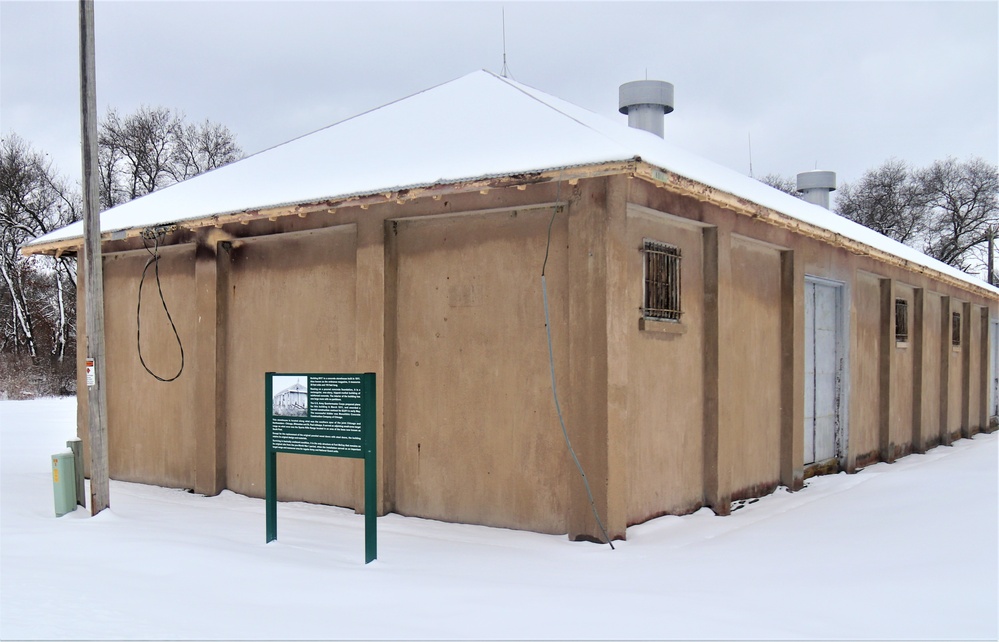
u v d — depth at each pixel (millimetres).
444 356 8680
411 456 8844
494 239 8430
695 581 6227
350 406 6895
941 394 17922
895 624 5113
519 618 5223
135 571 6363
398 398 8961
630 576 6379
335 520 8750
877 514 8555
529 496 8102
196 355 10602
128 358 11586
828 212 19109
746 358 10242
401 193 8086
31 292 42812
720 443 9227
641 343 8266
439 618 5219
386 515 8805
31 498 10031
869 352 14273
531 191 7969
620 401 7480
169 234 10898
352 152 10062
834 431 12953
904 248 19391
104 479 8844
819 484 11562
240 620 5125
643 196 7977
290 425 7242
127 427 11555
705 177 9008
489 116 9328
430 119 10047
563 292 7945
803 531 7969
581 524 7574
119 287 11750
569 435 7758
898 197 51562
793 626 5074
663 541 7613
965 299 19500
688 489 9008
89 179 8938
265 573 6336
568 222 7836
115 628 4926
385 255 8914
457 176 7852
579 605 5520
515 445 8211
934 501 8898
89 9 8961
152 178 40812
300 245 9898
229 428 10438
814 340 12391
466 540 7758
